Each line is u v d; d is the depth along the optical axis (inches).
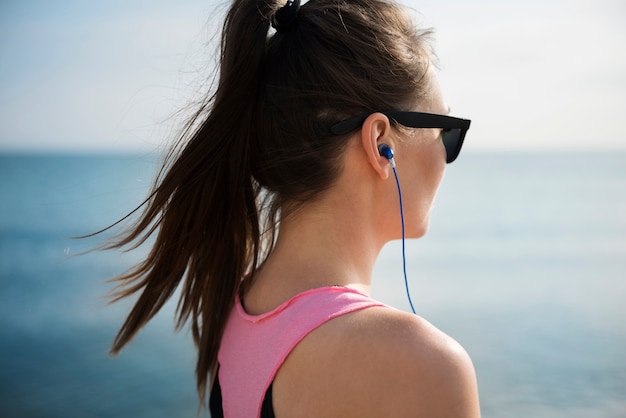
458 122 45.6
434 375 33.4
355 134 42.9
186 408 260.2
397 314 35.7
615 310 433.4
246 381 40.1
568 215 936.9
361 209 44.0
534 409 268.5
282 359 37.4
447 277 538.6
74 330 382.9
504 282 528.7
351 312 36.8
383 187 44.2
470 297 468.8
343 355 35.1
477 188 1252.5
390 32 44.2
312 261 42.3
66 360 322.7
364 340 34.9
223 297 49.3
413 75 44.3
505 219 901.8
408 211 45.2
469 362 34.7
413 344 34.0
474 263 611.2
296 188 43.3
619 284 521.3
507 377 303.7
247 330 42.4
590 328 387.5
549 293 489.4
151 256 51.5
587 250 681.6
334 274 41.9
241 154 45.9
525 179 1412.4
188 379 286.8
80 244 566.9
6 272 598.9
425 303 449.4
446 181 1374.3
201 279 50.6
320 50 43.1
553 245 711.7
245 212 47.5
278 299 41.6
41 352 339.9
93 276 538.6
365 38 43.3
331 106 42.5
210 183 47.7
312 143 42.8
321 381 35.4
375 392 33.9
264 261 48.1
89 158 2332.7
